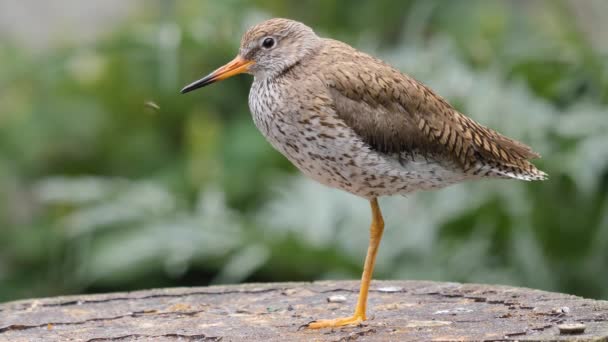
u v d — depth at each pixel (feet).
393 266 40.81
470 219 41.09
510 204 40.04
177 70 47.39
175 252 41.14
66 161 50.62
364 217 41.60
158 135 50.39
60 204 48.37
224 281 44.83
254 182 46.47
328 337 25.31
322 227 41.04
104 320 28.22
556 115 41.96
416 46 47.85
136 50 48.98
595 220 40.91
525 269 40.27
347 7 55.72
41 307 29.94
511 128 40.91
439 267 40.63
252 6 51.96
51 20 60.23
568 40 45.39
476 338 24.31
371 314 27.58
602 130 40.93
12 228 48.85
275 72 28.27
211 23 47.01
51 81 51.67
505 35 48.70
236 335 25.94
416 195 41.65
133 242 42.22
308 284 31.81
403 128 27.35
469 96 41.86
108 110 50.88
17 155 50.47
